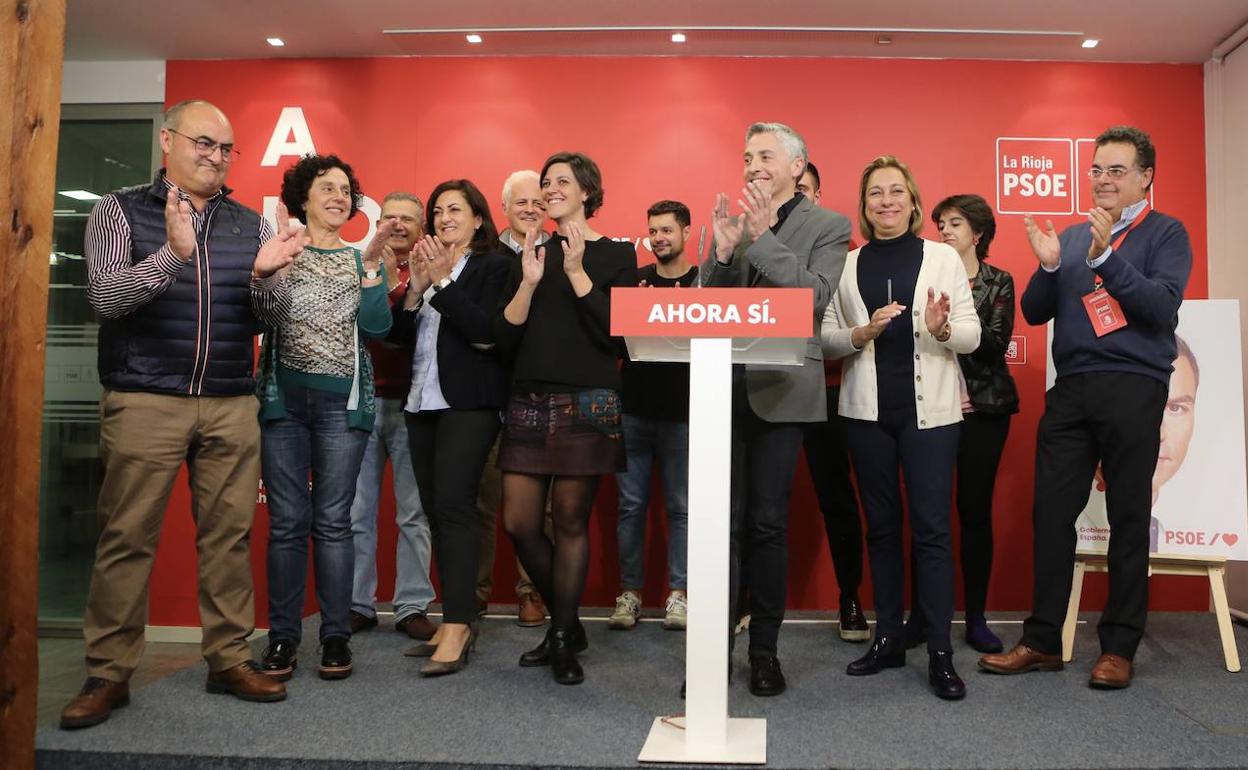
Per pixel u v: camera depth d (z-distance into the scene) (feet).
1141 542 8.73
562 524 8.52
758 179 8.32
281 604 8.86
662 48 13.74
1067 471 9.14
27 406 6.97
